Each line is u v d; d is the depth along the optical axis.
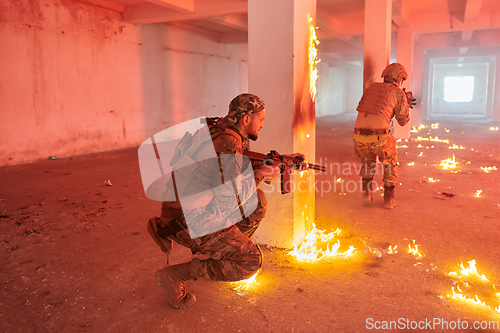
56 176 6.68
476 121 18.89
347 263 3.11
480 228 3.87
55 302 2.57
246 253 2.23
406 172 6.70
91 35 9.27
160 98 11.60
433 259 3.16
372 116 4.39
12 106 7.75
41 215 4.45
